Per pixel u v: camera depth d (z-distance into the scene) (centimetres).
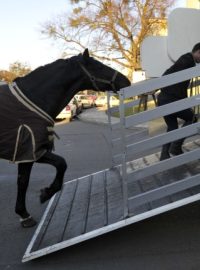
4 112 494
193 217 571
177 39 941
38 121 497
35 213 643
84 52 521
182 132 498
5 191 792
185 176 597
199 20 935
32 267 461
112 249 491
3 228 583
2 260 483
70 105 2708
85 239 466
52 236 498
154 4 4231
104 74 527
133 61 4350
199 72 482
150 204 509
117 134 1005
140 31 4309
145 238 515
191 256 466
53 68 521
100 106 4675
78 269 450
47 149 514
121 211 513
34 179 874
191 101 492
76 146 1390
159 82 480
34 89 509
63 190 682
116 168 751
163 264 450
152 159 745
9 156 496
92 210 552
